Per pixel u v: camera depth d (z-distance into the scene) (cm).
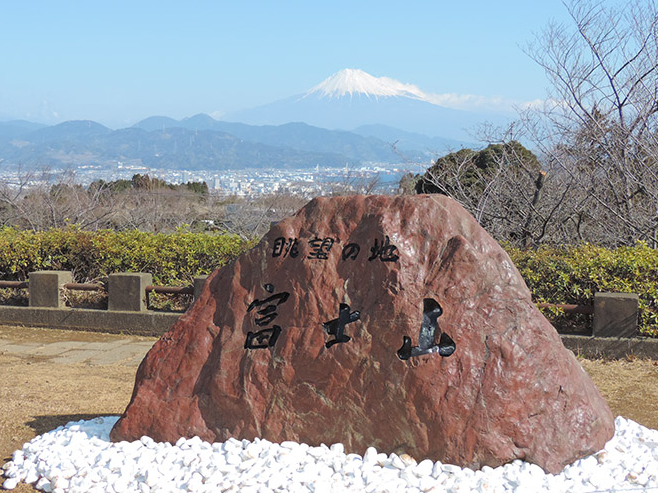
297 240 464
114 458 430
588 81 1172
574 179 990
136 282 892
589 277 764
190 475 411
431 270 424
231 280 477
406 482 386
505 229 1090
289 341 444
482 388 397
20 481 436
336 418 425
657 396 605
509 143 1129
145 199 1825
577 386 413
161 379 469
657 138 938
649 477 391
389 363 415
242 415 444
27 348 827
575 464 399
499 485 374
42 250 1022
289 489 385
